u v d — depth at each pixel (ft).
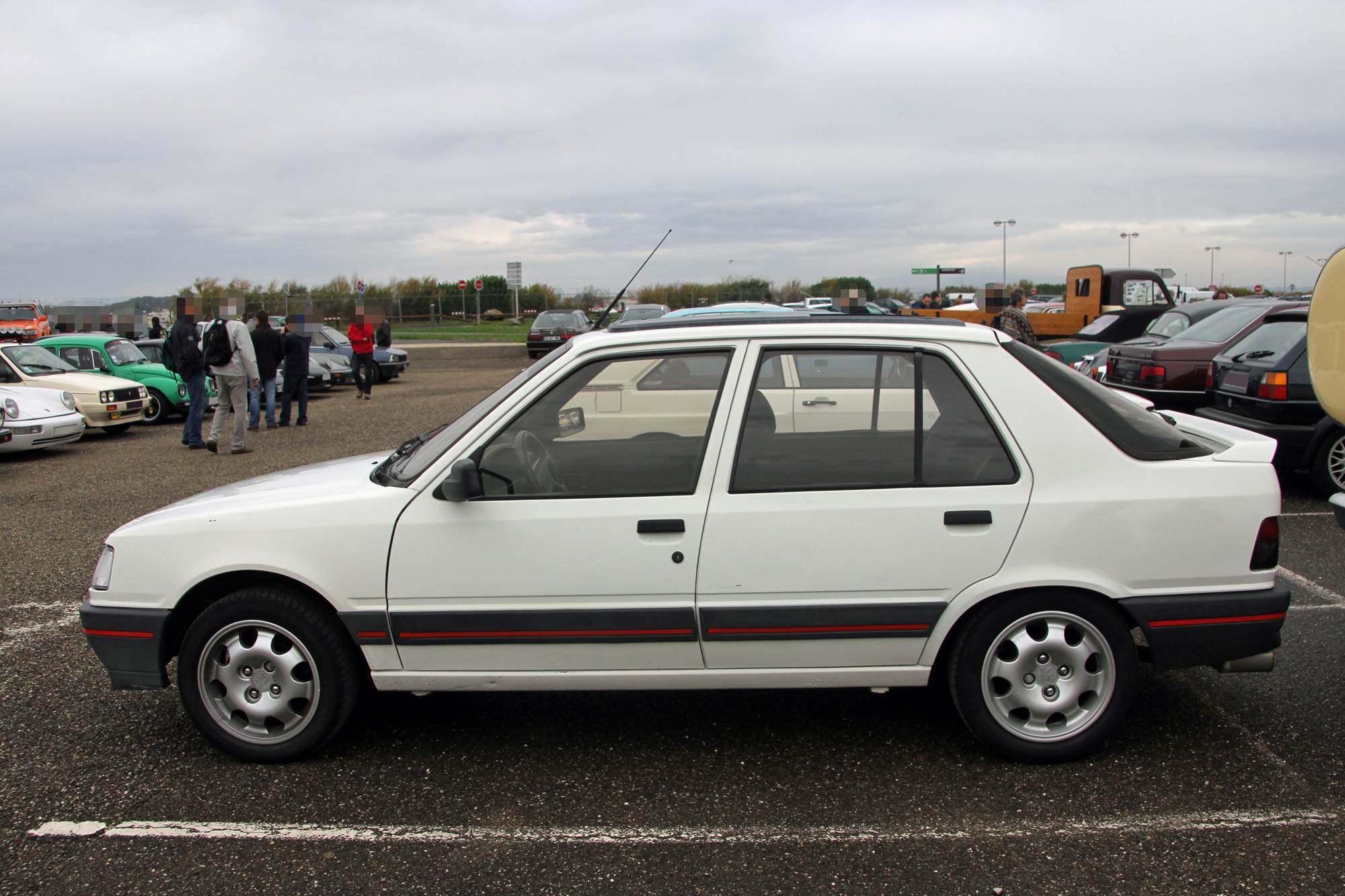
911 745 11.14
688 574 10.13
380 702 12.81
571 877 8.59
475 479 9.97
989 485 10.06
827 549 10.03
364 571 10.37
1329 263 12.46
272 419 43.60
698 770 10.64
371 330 57.41
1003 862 8.70
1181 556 10.05
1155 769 10.43
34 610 16.98
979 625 10.19
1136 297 61.93
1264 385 24.13
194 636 10.69
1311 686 12.67
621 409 10.34
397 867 8.79
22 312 117.29
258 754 10.89
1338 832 9.09
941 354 10.24
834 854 8.88
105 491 28.63
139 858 9.01
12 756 11.27
